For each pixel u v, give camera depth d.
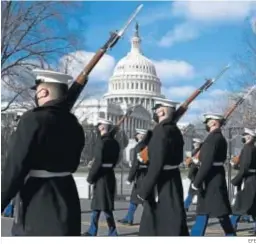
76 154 4.37
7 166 3.95
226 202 7.34
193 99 6.87
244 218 10.87
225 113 8.97
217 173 7.29
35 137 4.02
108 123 8.21
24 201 4.18
